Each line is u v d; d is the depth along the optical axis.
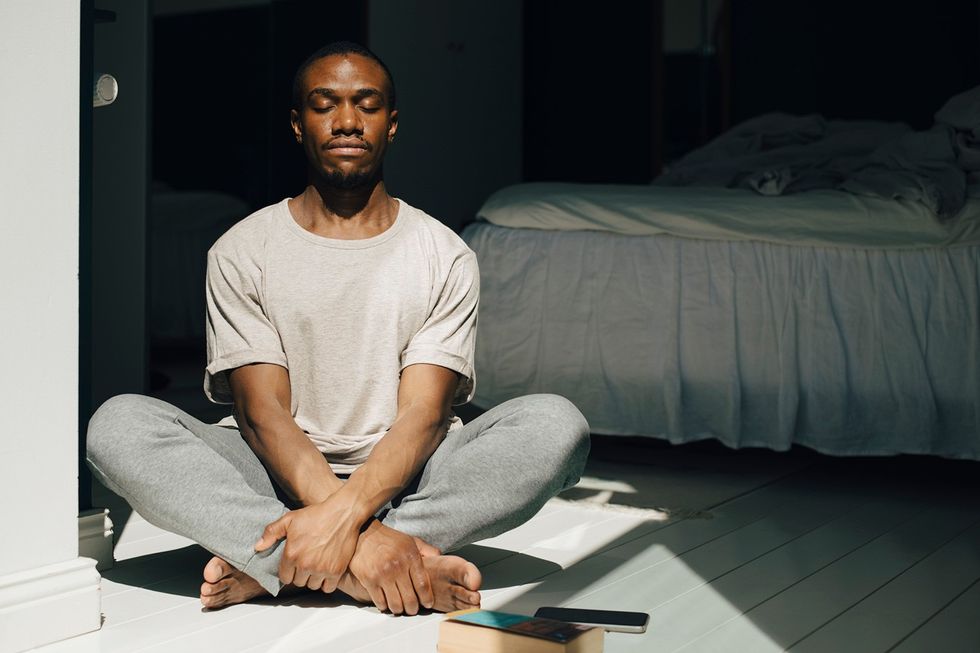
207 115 5.30
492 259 3.24
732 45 5.42
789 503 2.50
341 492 1.56
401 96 5.08
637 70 5.70
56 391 1.48
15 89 1.43
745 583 1.82
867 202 2.86
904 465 3.03
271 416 1.66
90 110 1.75
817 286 2.85
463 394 1.85
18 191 1.43
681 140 5.59
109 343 3.51
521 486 1.67
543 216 3.19
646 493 2.59
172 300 5.15
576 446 1.71
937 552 2.05
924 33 4.94
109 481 1.64
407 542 1.57
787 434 2.82
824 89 5.20
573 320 3.10
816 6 5.18
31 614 1.44
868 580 1.85
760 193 3.17
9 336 1.43
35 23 1.45
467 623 1.40
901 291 2.79
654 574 1.87
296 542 1.53
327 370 1.75
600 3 5.77
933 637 1.55
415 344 1.75
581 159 5.88
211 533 1.59
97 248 3.52
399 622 1.56
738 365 2.89
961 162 3.03
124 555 1.96
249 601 1.66
